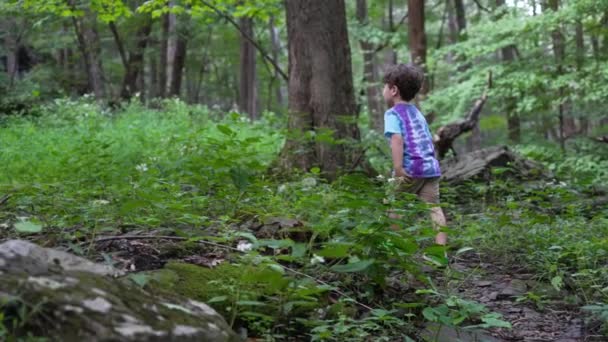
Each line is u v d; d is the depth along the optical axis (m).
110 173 6.32
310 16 8.53
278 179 8.02
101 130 13.13
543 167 9.88
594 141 13.23
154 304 2.53
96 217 4.12
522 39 14.40
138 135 11.59
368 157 9.58
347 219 3.98
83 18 22.08
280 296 3.22
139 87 31.72
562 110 17.41
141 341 2.30
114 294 2.46
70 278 2.44
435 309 3.38
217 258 4.03
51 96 21.39
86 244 3.91
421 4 15.09
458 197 8.34
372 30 18.33
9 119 14.89
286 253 4.08
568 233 5.77
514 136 19.17
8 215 4.35
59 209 4.40
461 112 14.21
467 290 4.67
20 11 17.05
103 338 2.23
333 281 3.90
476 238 5.85
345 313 3.53
